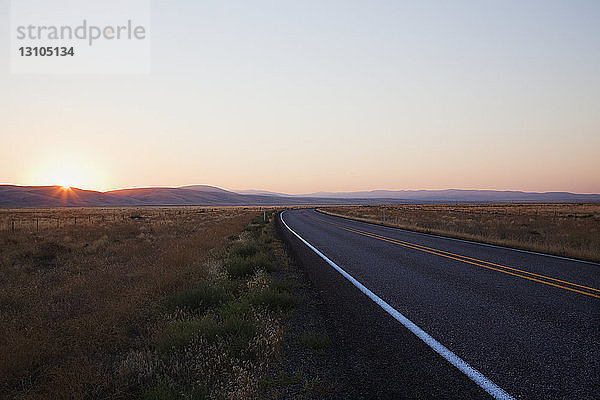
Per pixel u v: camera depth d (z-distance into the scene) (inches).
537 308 218.7
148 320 218.1
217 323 200.2
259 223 1132.5
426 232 782.5
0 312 230.7
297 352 167.8
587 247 529.0
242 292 274.8
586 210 2186.3
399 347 165.0
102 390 138.9
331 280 311.0
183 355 166.9
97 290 281.3
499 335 176.2
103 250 561.0
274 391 133.0
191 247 506.6
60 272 372.2
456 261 396.5
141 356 160.7
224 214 2143.2
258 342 170.2
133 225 1065.5
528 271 335.6
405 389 128.6
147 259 439.2
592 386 127.3
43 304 249.1
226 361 156.9
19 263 442.9
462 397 121.6
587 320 196.2
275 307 233.6
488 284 283.4
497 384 129.5
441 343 167.8
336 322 204.1
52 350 171.5
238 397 127.6
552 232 844.6
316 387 134.4
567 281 291.4
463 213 1908.2
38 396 132.8
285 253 497.7
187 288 266.7
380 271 346.3
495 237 681.0
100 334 188.2
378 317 208.8
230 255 420.8
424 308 223.8
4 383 145.9
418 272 337.4
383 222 1106.7
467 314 209.8
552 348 159.9
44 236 752.3
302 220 1373.0
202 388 133.6
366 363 150.9
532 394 122.5
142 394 134.5
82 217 1712.6
